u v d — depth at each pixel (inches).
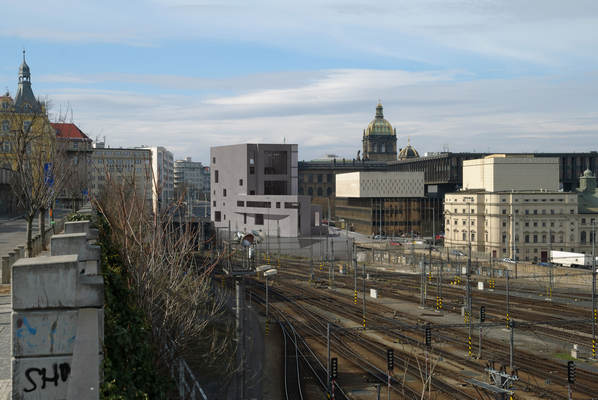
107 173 1064.8
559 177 7273.6
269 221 5753.0
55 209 3373.5
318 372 2043.6
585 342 2477.9
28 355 325.7
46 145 1830.7
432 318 2952.8
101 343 367.9
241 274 2709.2
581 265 4680.1
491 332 2659.9
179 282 1083.9
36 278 325.1
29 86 3422.7
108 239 911.0
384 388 1871.3
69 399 299.0
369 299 3481.8
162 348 933.8
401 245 6146.7
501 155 6983.3
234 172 6264.8
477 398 1743.4
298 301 3356.3
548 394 1808.6
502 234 5861.2
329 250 5388.8
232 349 1630.2
